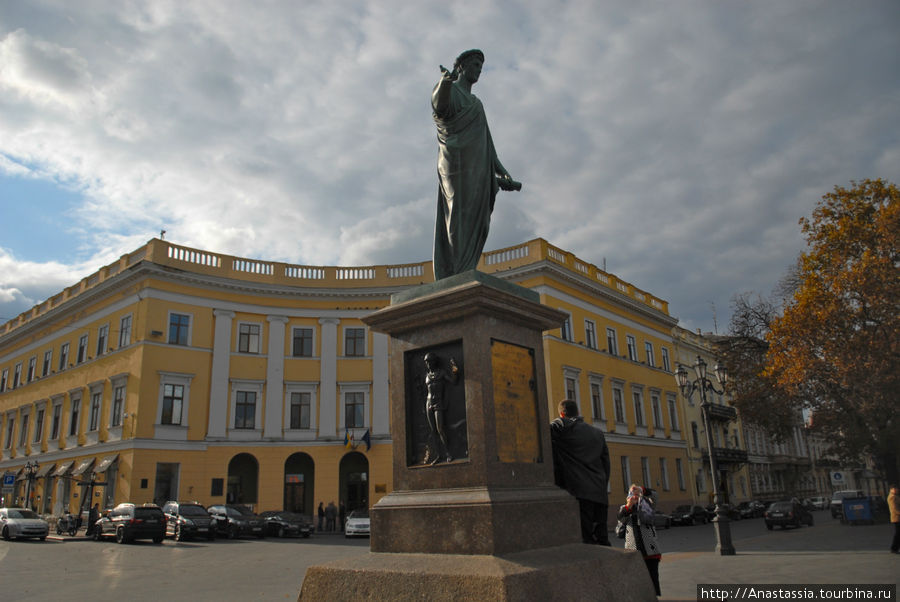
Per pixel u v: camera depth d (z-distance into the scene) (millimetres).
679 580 10266
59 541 25609
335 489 33375
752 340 32625
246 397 33500
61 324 39031
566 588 4102
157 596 10469
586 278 36375
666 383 43281
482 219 5949
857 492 32750
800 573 10875
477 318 4906
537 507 4629
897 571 10727
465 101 6078
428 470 4883
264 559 17922
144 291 32031
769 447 59062
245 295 34500
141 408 30312
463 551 4352
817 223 28219
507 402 4926
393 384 5344
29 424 39812
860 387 25141
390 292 36062
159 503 30016
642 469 37719
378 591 4262
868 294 24875
